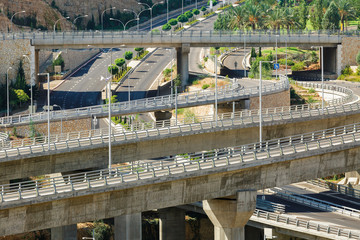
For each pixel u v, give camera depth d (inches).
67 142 7795.3
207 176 6560.0
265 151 7130.9
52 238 7391.7
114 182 6136.8
